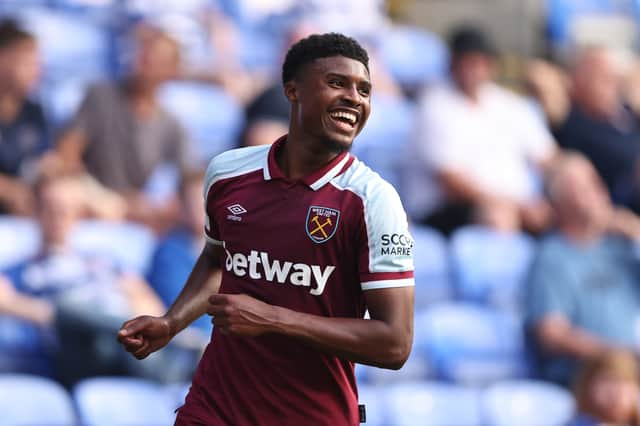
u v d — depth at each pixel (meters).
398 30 36.22
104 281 23.38
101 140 26.23
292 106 10.55
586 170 30.80
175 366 23.23
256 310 9.47
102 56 30.58
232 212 10.59
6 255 23.11
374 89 32.41
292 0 35.03
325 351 9.79
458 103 31.03
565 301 28.77
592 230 30.11
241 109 30.27
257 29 34.72
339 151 10.34
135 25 29.20
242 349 10.63
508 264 29.42
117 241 24.34
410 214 30.42
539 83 34.91
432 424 25.17
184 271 24.19
